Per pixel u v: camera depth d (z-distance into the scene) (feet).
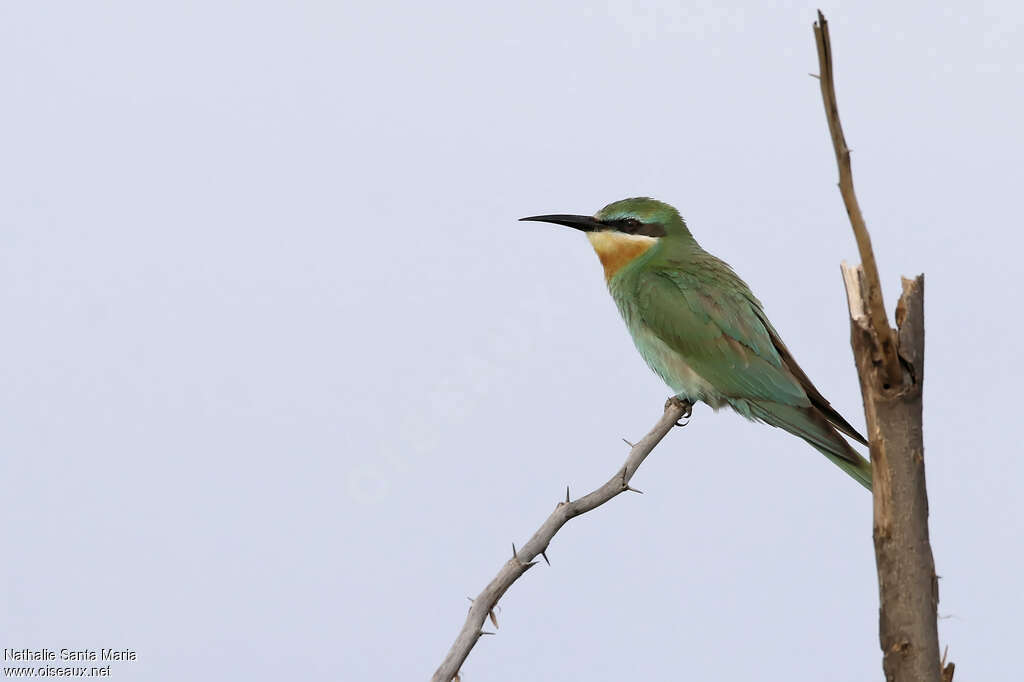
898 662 22.09
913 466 22.16
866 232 21.42
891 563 22.16
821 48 20.20
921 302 22.31
